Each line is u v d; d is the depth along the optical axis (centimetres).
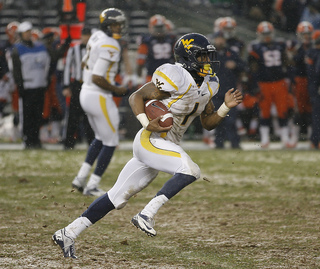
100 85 2364
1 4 6781
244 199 2384
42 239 1712
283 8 5406
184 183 1417
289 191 2555
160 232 1830
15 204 2236
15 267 1426
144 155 1476
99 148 2442
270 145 4334
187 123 1544
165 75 1453
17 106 4478
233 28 3950
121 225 1925
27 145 4009
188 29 6162
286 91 4059
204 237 1761
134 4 6397
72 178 2841
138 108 1464
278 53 4019
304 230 1844
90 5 6128
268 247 1639
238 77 4000
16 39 4325
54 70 3975
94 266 1445
